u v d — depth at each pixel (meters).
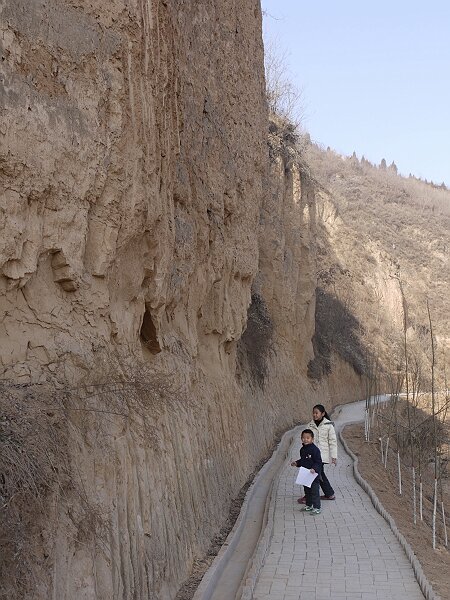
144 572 7.06
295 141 38.69
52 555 5.27
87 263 7.29
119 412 7.16
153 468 7.99
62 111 6.62
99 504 6.22
